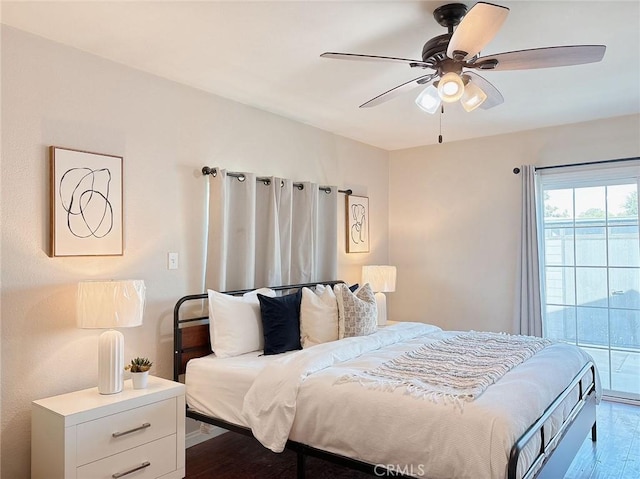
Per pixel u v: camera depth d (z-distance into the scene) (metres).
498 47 2.66
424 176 5.27
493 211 4.80
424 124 4.37
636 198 4.12
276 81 3.23
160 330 3.11
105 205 2.78
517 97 3.60
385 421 2.11
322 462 3.06
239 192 3.60
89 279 2.73
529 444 1.97
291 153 4.17
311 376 2.48
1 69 2.38
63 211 2.59
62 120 2.62
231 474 2.88
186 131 3.29
